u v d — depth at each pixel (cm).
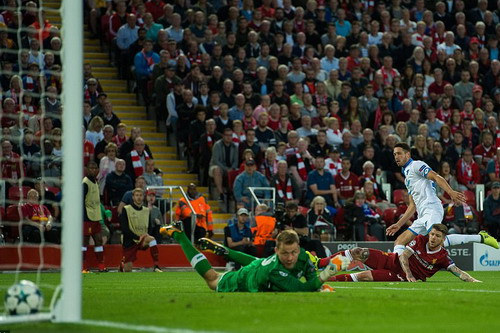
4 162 4947
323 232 5481
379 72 7412
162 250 5406
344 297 2359
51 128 5456
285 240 2472
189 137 6381
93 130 5828
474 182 6500
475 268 5744
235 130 6259
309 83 7100
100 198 5534
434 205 3728
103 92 6581
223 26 7250
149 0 7481
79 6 1884
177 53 6944
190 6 7631
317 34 7756
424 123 7088
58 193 5131
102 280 3991
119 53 7150
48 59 5900
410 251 3641
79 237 1831
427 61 7694
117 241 5528
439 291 2902
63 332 1599
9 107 5300
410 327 1692
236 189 5781
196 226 5506
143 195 5153
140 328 1642
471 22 8619
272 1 7969
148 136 6631
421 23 8019
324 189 5978
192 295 2502
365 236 5634
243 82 6831
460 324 1762
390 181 6369
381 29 8225
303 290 2559
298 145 6175
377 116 6925
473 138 7062
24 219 4812
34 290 1869
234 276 2636
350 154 6397
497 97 7656
